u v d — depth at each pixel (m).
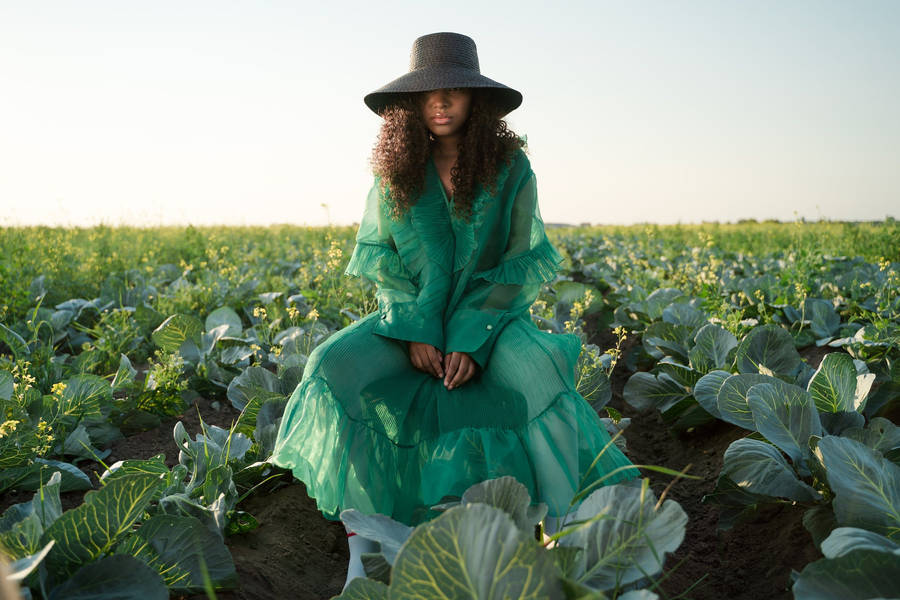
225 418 4.03
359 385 2.46
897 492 1.96
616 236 18.12
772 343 3.53
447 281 2.73
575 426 2.37
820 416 2.76
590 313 6.55
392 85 2.77
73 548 1.84
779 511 2.64
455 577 1.38
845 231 12.91
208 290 6.82
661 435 3.98
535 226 2.89
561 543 1.80
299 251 11.48
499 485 1.78
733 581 2.42
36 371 4.01
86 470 3.22
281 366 3.96
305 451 2.42
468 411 2.49
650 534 1.65
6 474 2.77
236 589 2.16
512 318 2.70
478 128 2.77
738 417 2.75
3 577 1.08
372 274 2.85
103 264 8.03
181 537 1.99
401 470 2.46
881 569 1.50
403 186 2.76
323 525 2.83
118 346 4.96
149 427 3.75
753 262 10.90
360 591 1.66
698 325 4.88
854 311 5.54
